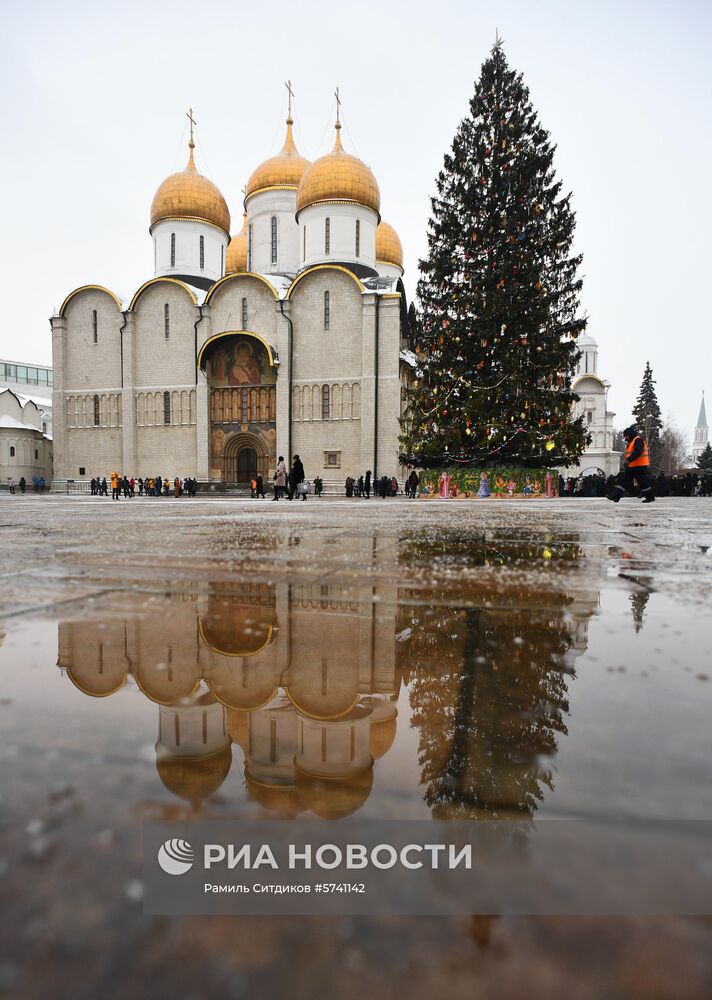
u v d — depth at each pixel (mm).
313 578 2953
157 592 2545
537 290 26641
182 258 49250
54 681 1342
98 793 810
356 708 1183
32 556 3852
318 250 45906
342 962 517
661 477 39781
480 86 28500
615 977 498
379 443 42250
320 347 43562
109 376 47344
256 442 45250
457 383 27156
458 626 1929
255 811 765
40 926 558
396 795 807
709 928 563
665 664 1484
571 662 1499
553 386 27328
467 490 27938
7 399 60312
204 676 1401
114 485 36750
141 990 470
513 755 935
